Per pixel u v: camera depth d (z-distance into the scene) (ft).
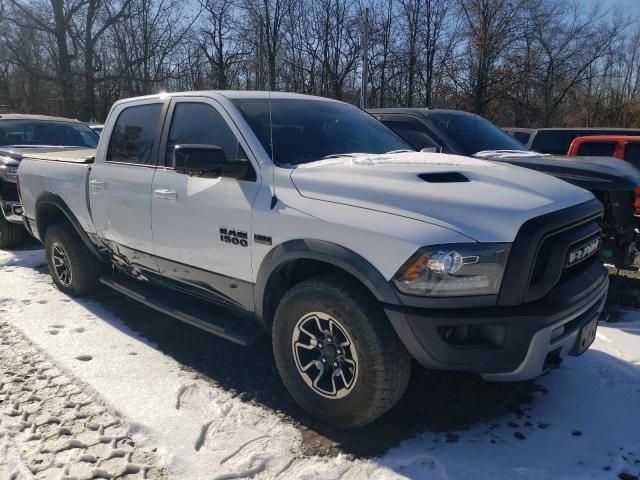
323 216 9.87
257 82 125.39
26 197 18.85
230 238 11.43
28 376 12.32
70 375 12.31
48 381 12.10
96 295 17.78
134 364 12.91
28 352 13.52
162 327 15.26
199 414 10.83
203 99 12.96
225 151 12.15
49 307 16.70
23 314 16.05
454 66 116.26
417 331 8.89
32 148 25.39
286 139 12.03
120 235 14.64
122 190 14.26
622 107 115.65
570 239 9.41
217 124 12.46
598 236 10.84
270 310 11.43
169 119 13.64
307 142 12.30
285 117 12.70
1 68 114.11
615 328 15.49
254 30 123.34
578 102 121.70
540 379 12.30
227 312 13.25
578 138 32.96
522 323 8.80
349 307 9.46
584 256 10.11
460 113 24.56
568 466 9.34
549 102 118.83
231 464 9.36
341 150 12.59
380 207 9.48
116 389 11.67
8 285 18.93
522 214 9.02
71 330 14.90
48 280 19.70
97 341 14.20
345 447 9.84
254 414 10.89
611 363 13.01
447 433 10.31
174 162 10.87
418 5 119.85
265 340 14.51
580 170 18.24
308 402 10.50
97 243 16.07
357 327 9.41
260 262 10.91
